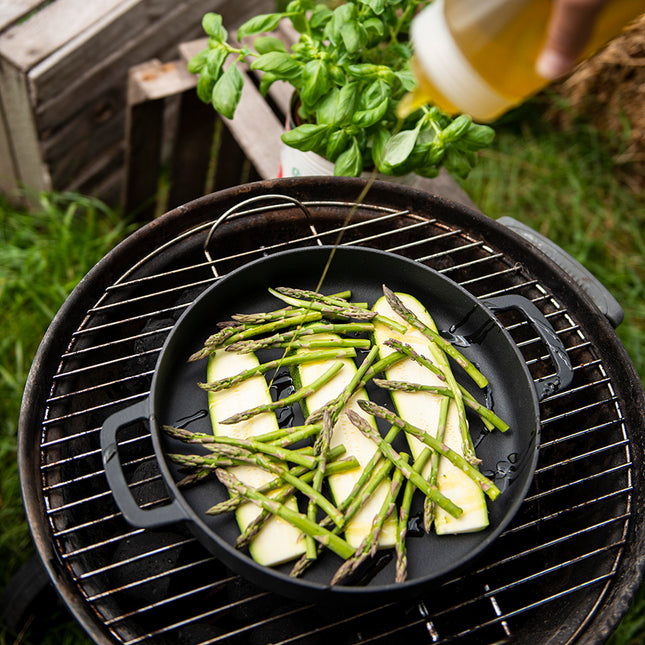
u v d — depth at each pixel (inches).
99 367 62.3
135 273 65.4
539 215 128.6
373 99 63.6
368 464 54.3
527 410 58.1
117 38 100.0
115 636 50.2
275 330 62.6
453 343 64.4
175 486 48.2
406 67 69.0
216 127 112.3
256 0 115.1
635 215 129.2
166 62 110.5
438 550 53.2
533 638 54.3
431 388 58.8
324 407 56.6
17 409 98.3
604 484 60.8
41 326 106.0
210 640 52.7
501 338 61.4
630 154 130.7
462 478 55.6
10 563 87.8
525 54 37.2
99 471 60.7
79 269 112.4
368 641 53.1
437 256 70.0
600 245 125.0
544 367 71.1
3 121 104.0
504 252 71.2
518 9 35.0
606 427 62.5
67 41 95.3
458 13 36.9
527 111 137.9
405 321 63.9
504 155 134.6
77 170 116.2
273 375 62.4
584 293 66.7
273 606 57.7
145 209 126.7
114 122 112.2
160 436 52.3
